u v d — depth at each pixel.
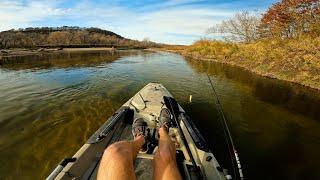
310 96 12.12
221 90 12.98
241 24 35.41
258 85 14.44
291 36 27.75
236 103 10.64
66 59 28.19
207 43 37.56
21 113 8.47
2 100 9.99
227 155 6.19
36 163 5.43
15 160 5.51
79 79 14.87
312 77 14.81
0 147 6.07
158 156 1.79
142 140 1.86
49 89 12.04
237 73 18.86
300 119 8.96
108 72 17.97
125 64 23.80
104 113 8.62
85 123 7.67
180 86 13.66
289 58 17.89
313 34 22.56
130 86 13.16
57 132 6.98
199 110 9.54
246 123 8.38
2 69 18.78
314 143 7.13
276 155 6.36
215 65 24.28
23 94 10.98
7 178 4.88
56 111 8.74
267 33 32.31
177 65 23.59
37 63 23.38
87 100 10.21
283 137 7.43
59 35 76.06
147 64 24.05
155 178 1.64
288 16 27.14
